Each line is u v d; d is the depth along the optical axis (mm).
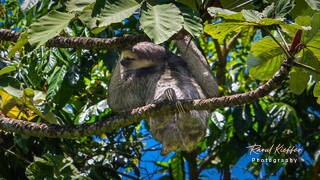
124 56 7793
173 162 10445
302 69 6027
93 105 8797
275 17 5832
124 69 7832
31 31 5676
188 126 7066
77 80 8359
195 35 5387
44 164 7309
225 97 5711
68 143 8820
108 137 9383
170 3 5371
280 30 6227
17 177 8453
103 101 8797
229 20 5891
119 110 7957
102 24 5141
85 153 9203
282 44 5844
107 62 8297
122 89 7840
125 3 5297
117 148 9344
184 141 7098
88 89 9836
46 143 8492
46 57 8273
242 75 10930
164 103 5988
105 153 9188
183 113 6977
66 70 8297
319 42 5602
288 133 9539
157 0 5445
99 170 8977
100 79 9859
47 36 5637
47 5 8906
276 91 10555
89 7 5660
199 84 7559
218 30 5949
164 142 7145
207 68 7375
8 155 8375
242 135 9000
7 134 8211
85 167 8781
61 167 7305
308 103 10102
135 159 10086
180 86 7387
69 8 5562
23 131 6387
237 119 9070
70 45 6648
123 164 9266
